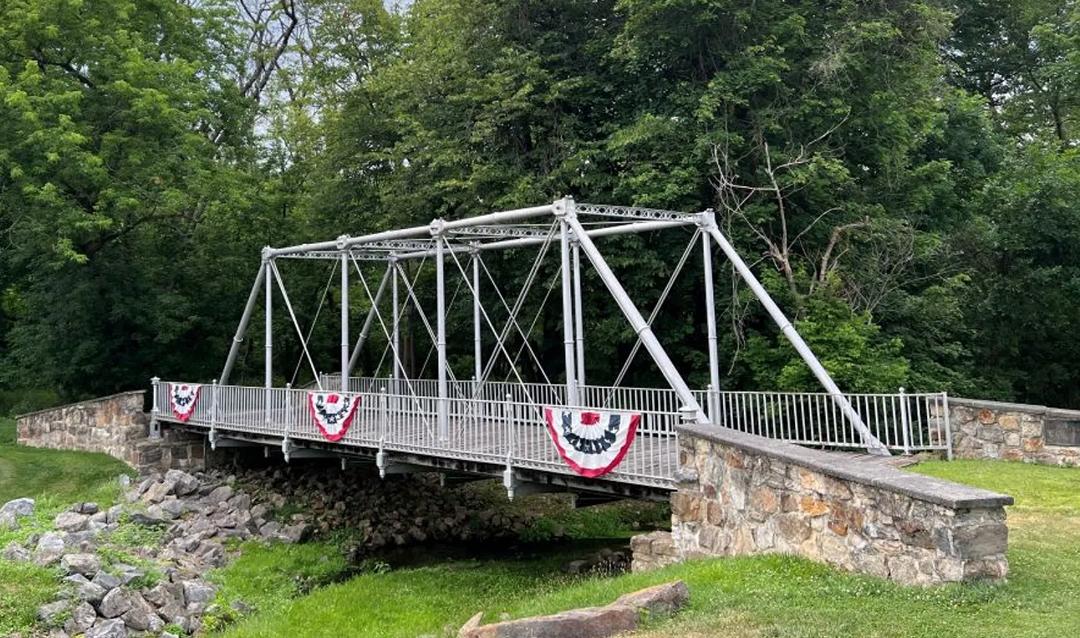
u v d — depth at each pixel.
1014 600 5.72
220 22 29.33
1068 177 21.77
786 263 17.36
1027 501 9.48
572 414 10.99
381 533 17.14
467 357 28.41
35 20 21.73
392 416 14.48
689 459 9.77
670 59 19.98
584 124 20.92
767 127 18.50
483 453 12.35
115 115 23.14
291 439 16.70
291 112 30.59
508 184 20.42
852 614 5.77
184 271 27.73
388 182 23.58
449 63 22.42
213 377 28.55
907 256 18.56
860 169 20.78
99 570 11.23
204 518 16.69
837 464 7.29
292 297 30.00
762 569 7.36
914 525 6.32
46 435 23.33
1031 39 28.88
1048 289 21.52
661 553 10.13
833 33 18.88
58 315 24.41
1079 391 23.09
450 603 11.66
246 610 12.23
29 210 22.67
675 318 20.89
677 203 18.78
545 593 10.09
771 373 16.73
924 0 21.88
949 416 13.12
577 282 15.55
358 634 10.31
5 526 13.52
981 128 25.27
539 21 22.09
